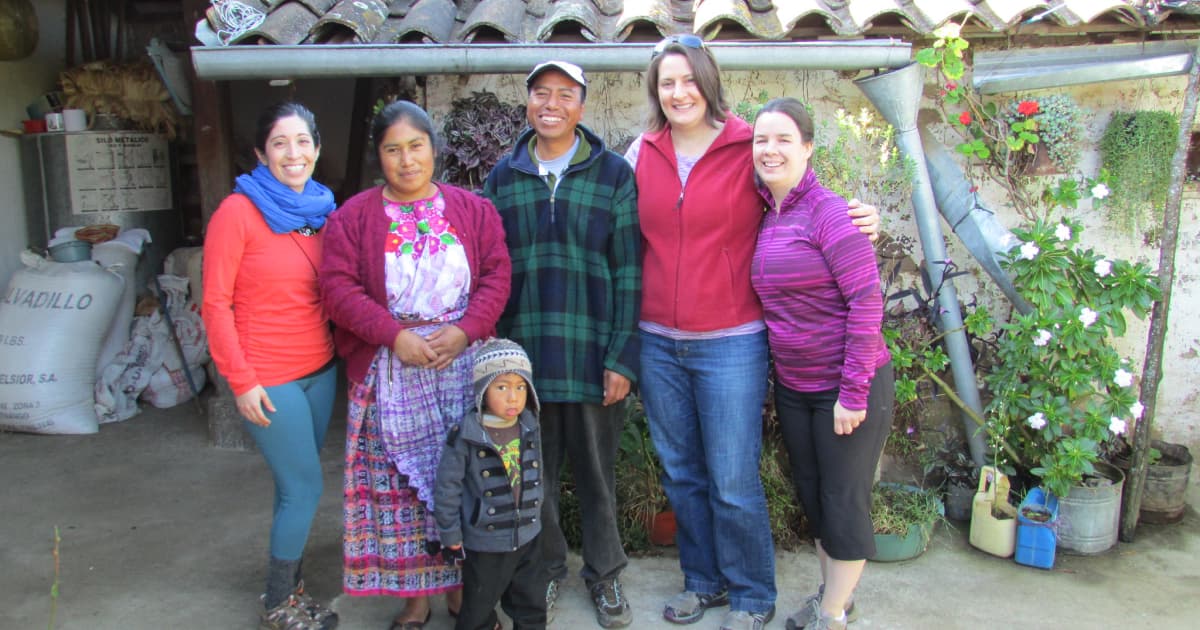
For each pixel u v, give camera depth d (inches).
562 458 114.0
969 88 143.3
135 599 122.8
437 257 99.3
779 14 132.3
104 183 216.2
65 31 237.9
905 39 138.3
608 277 106.0
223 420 180.5
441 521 97.0
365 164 239.3
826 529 104.0
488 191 110.4
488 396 96.9
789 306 101.3
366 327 97.4
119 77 219.0
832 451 102.1
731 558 111.8
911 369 145.0
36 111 222.1
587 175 104.9
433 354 97.7
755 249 104.3
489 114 134.4
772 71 139.0
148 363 204.4
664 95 101.3
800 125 96.7
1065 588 124.5
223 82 174.2
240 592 125.0
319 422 110.2
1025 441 141.8
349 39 132.7
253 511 152.1
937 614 117.5
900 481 149.1
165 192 230.7
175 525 146.4
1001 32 135.3
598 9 139.4
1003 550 132.0
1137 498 137.3
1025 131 141.6
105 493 159.3
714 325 105.4
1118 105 146.6
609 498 113.7
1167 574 128.6
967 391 141.8
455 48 127.6
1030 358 134.3
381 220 99.2
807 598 121.4
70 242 196.7
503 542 99.2
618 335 105.8
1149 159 144.4
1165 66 131.3
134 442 184.4
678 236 105.4
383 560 105.7
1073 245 144.3
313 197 105.0
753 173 103.0
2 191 215.0
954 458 149.0
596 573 114.7
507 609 108.2
